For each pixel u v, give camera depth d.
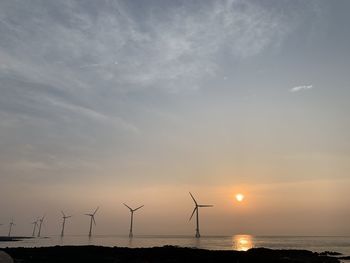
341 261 76.00
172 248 84.75
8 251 81.56
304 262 62.97
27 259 64.56
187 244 179.75
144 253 73.94
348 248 147.00
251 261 61.53
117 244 178.12
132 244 178.00
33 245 161.62
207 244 181.62
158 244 178.75
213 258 64.88
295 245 177.50
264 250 83.50
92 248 87.69
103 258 65.75
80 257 67.69
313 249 138.88
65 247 92.06
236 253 73.12
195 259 63.97
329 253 98.50
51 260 62.56
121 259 64.50
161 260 63.16
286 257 72.12
